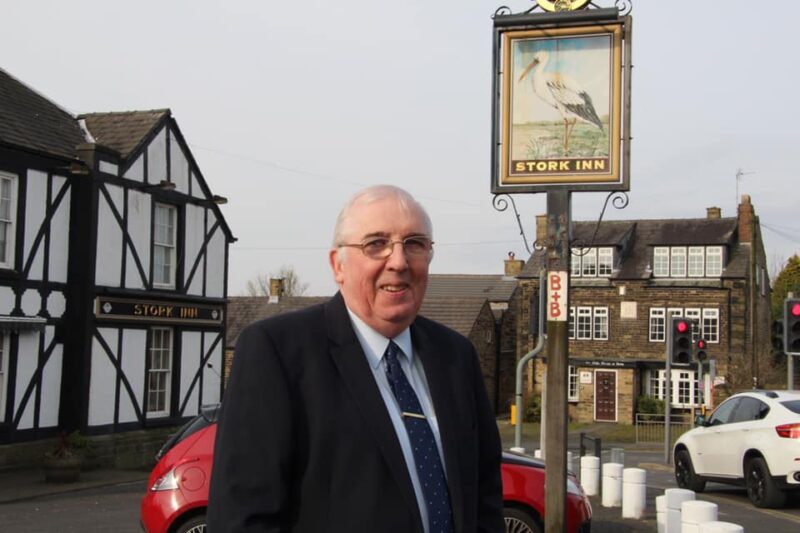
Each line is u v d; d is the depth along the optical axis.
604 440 31.81
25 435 16.84
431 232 3.07
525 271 42.53
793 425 12.59
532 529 7.50
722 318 39.12
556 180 8.19
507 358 46.19
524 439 30.86
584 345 41.12
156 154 20.36
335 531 2.63
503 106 8.33
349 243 2.96
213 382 22.44
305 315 2.94
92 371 18.11
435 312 40.78
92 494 14.32
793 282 53.12
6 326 16.23
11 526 10.98
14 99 18.86
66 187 18.06
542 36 8.26
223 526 2.60
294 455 2.70
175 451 7.09
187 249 21.45
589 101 8.14
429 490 2.79
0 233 16.62
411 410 2.89
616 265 41.19
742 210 40.78
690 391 39.31
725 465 13.93
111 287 18.59
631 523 10.52
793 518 11.95
